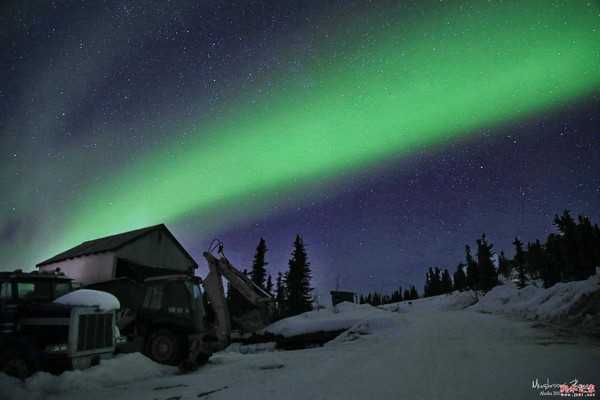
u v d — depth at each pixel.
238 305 18.95
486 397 4.75
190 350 11.09
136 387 7.86
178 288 11.81
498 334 13.09
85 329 8.78
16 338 8.09
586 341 9.95
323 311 24.50
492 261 74.81
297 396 5.73
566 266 45.72
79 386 7.72
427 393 5.20
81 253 23.62
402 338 14.37
